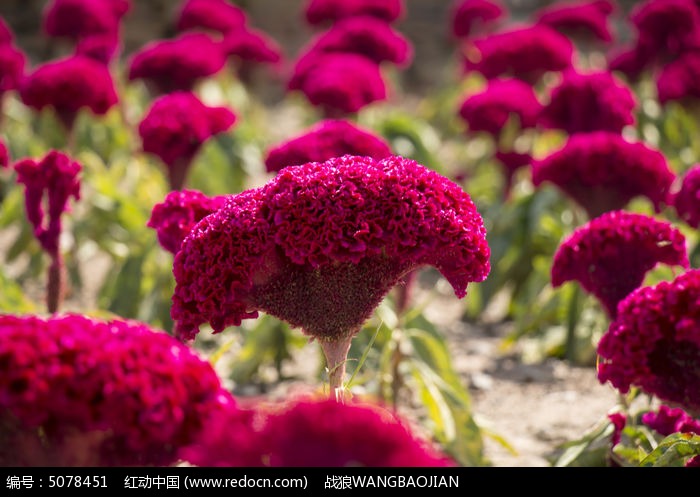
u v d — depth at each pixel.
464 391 4.99
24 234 7.45
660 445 3.43
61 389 2.22
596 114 6.61
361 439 2.01
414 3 16.42
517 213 7.24
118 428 2.24
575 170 5.37
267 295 3.08
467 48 11.49
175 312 3.05
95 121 9.53
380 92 7.09
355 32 8.40
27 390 2.21
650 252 3.96
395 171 3.00
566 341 6.41
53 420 2.28
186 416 2.32
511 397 5.86
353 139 4.46
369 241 2.91
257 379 6.03
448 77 13.95
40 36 14.49
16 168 4.23
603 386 5.98
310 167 3.05
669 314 3.29
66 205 4.30
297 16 16.16
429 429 5.11
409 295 4.72
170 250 3.74
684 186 4.75
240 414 2.18
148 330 2.48
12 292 5.61
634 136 9.10
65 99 6.61
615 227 3.92
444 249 2.97
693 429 3.49
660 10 8.81
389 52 8.43
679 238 3.92
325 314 3.10
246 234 2.97
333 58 7.62
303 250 2.92
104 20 9.23
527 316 6.59
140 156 7.74
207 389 2.37
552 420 5.48
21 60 7.86
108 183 6.93
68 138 6.86
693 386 3.32
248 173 8.49
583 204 5.51
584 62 11.34
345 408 2.06
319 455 2.01
